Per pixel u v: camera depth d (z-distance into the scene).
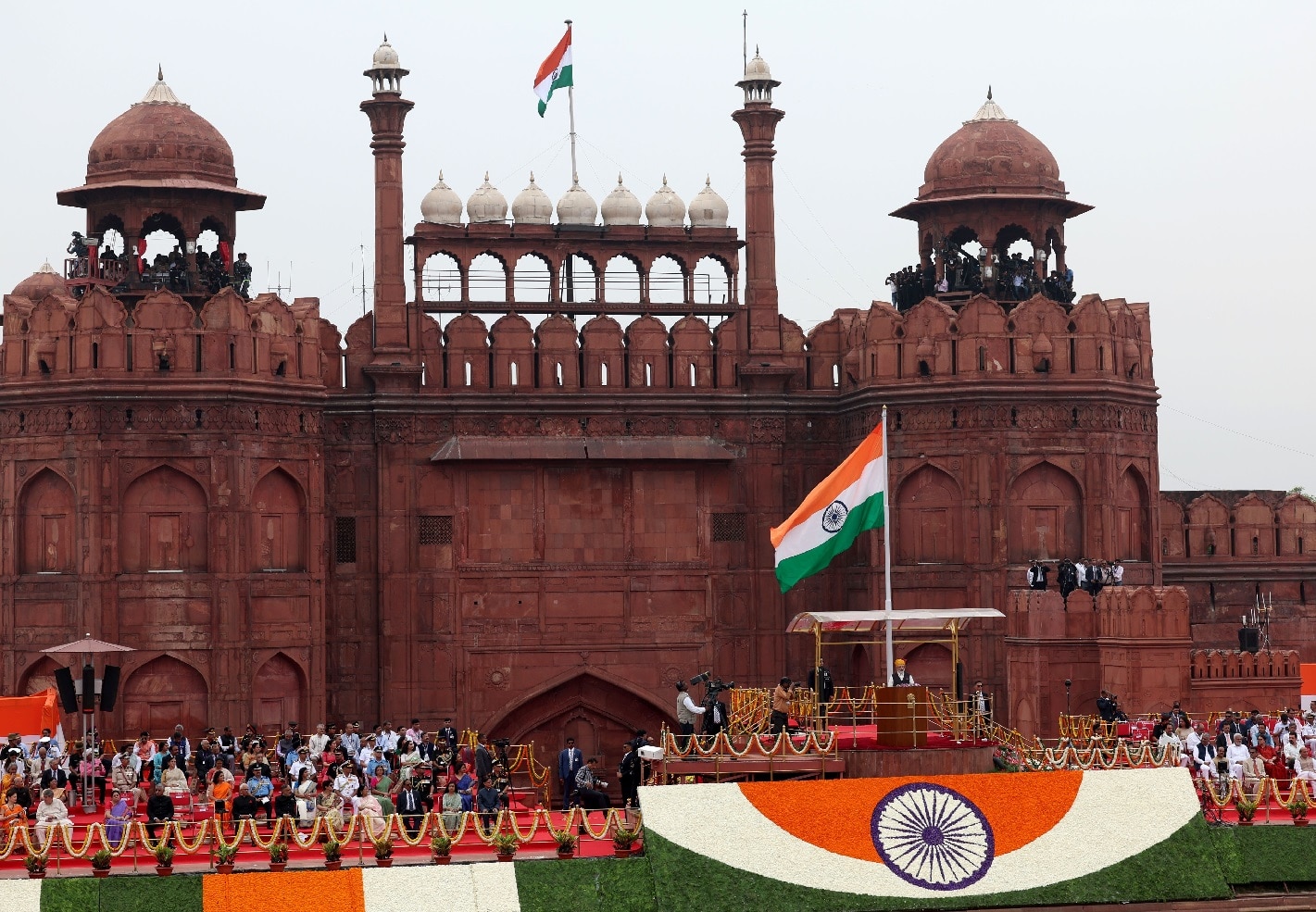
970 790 28.61
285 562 38.97
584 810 28.42
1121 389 40.19
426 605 40.78
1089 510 39.91
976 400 39.69
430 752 35.41
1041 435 39.81
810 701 32.88
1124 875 27.97
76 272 41.25
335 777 31.23
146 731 37.50
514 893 26.52
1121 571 38.34
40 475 38.31
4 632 38.34
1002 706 39.12
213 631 37.75
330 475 40.84
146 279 40.22
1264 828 28.98
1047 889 27.66
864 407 40.97
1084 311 40.12
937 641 39.09
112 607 37.56
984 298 39.91
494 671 40.91
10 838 26.97
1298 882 28.38
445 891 26.42
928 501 40.12
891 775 29.75
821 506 31.80
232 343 38.12
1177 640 36.09
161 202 40.25
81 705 32.84
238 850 27.73
